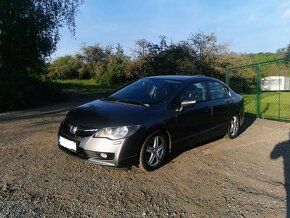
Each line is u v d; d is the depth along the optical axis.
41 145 6.68
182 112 5.86
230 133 7.63
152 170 5.38
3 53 18.58
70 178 4.95
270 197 4.66
